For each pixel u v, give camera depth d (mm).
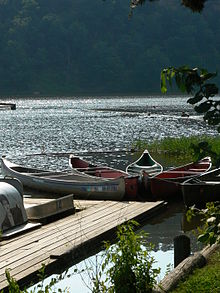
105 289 9508
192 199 20359
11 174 26094
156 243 16359
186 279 10594
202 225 18438
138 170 26406
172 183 22062
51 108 111188
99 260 14070
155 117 79875
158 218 19531
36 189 24672
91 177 24266
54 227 16547
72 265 13797
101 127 64750
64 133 58312
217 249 12344
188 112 91688
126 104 123438
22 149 44750
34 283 12445
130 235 9586
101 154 39969
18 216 16359
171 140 39219
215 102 5453
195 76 5496
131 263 9445
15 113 96250
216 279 10391
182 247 11664
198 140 37219
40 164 35531
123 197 21844
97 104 125312
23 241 14969
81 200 21312
